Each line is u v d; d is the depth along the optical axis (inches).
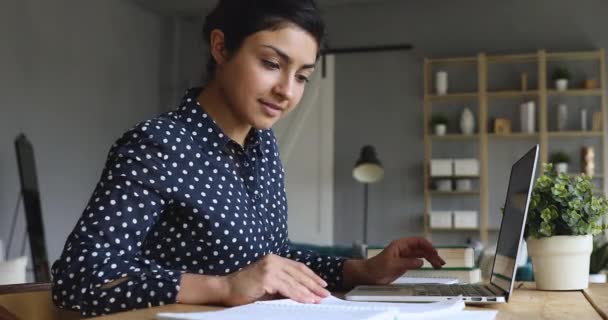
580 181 64.1
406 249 64.0
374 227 300.7
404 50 300.4
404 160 299.1
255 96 50.6
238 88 50.9
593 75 284.4
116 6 285.0
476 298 48.7
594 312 45.6
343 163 304.8
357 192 302.4
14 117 229.8
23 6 234.7
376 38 303.0
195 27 318.3
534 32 288.4
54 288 45.3
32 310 56.2
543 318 42.3
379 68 303.0
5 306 54.5
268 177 59.7
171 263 51.5
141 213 47.1
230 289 43.9
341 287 63.6
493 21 292.0
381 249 73.1
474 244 200.2
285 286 44.2
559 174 64.6
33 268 211.2
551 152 287.0
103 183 47.3
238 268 52.7
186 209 50.3
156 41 313.1
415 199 297.3
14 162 229.1
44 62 243.6
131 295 43.8
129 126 291.6
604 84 280.5
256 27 49.4
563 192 62.9
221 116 53.7
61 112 251.8
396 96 300.7
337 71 307.4
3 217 224.7
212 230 51.1
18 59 232.1
